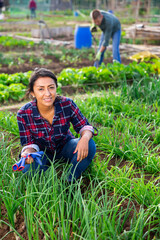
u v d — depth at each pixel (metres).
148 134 3.40
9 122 3.75
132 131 3.50
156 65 6.71
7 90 5.44
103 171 2.69
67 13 30.44
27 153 2.40
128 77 5.96
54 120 2.45
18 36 14.77
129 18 21.22
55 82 2.34
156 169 2.76
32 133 2.53
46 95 2.25
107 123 3.79
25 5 33.50
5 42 12.26
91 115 3.87
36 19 23.25
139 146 3.15
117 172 2.72
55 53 10.24
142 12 23.86
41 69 2.30
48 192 2.16
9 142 3.42
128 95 4.61
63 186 2.41
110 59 9.54
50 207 2.20
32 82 2.28
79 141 2.49
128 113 4.06
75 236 1.95
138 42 13.08
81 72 5.97
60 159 2.78
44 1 34.19
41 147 2.69
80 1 33.38
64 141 2.73
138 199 2.37
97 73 5.92
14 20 22.45
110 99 4.50
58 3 33.78
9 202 2.22
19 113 2.44
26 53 10.66
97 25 6.44
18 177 2.45
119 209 2.34
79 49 11.58
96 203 2.17
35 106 2.42
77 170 2.65
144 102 4.59
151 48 11.20
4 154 2.84
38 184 2.35
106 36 6.44
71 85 5.98
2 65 8.69
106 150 3.25
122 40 13.18
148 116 3.92
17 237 2.12
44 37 14.48
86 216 1.87
